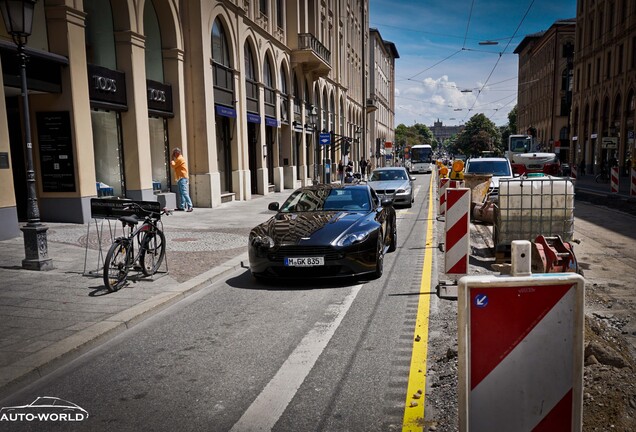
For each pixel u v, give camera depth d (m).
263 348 4.78
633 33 38.41
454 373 3.99
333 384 3.96
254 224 13.85
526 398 2.23
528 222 8.35
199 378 4.15
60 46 12.15
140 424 3.45
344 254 6.93
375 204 8.79
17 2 7.28
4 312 5.82
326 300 6.39
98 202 7.37
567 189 8.23
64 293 6.63
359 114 54.28
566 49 65.31
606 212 15.35
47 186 12.67
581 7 52.12
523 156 27.14
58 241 10.34
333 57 40.88
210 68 18.64
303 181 32.34
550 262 6.39
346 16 46.09
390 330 5.17
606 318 5.35
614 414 3.17
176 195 17.80
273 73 26.52
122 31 14.57
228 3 20.28
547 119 69.69
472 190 14.02
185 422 3.45
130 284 7.18
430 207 18.20
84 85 12.66
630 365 3.92
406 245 10.38
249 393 3.86
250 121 23.05
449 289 6.35
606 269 7.66
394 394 3.75
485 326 2.20
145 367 4.42
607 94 43.97
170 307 6.30
